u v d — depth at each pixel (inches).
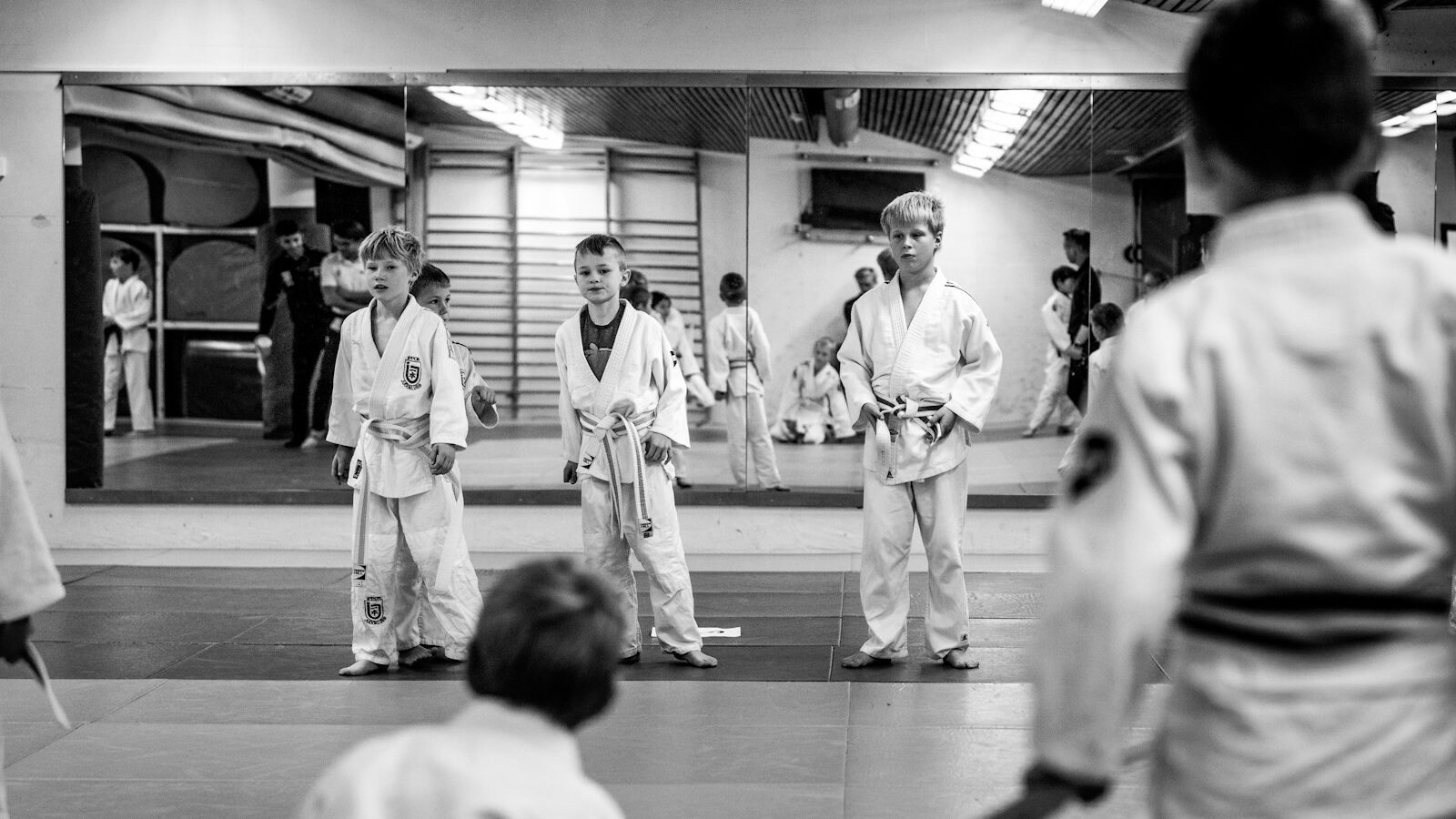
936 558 202.7
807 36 301.1
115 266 313.3
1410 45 296.5
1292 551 51.6
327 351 319.0
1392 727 50.5
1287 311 52.4
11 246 309.3
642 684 194.5
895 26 300.7
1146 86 297.7
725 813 138.9
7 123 307.9
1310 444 51.4
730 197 307.4
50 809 141.9
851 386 206.4
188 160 313.9
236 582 279.3
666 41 303.1
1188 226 299.0
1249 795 51.4
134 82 307.6
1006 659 208.2
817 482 311.4
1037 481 305.0
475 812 56.2
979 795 143.9
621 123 306.5
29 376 310.7
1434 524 52.1
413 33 306.5
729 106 305.4
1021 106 301.3
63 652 216.2
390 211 311.1
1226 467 52.4
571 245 308.3
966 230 305.1
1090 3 290.4
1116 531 51.3
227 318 323.9
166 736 169.2
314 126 311.1
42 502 311.9
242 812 141.1
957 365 205.0
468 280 310.3
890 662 207.2
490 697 61.7
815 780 149.7
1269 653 52.0
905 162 305.4
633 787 147.4
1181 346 53.1
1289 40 53.7
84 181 310.2
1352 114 53.8
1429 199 298.4
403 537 209.6
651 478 206.1
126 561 303.9
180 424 318.7
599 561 208.8
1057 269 303.4
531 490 309.0
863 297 209.3
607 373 206.4
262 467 319.3
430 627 215.9
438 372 201.3
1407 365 50.9
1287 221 53.9
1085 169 301.6
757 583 281.0
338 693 191.3
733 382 309.3
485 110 307.3
